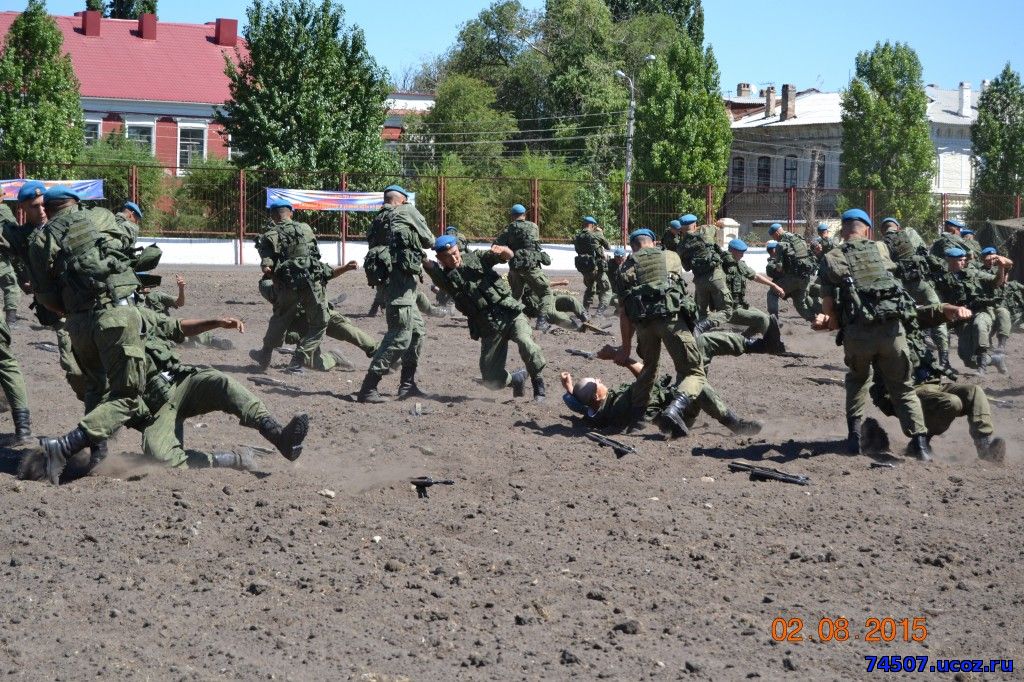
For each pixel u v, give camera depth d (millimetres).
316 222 32250
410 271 10141
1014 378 13422
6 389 7801
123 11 69188
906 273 12141
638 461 8078
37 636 4566
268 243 11312
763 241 40500
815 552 6008
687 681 4395
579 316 16969
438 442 8539
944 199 40781
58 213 6887
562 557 5809
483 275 10453
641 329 8922
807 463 8078
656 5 76188
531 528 6293
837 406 10953
